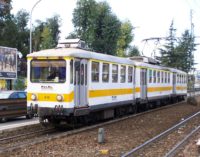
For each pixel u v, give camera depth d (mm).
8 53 35500
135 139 16516
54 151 13570
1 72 34750
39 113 18797
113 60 22828
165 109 33438
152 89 31609
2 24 74875
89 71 19859
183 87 45500
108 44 63688
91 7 63781
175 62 77062
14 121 22344
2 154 12922
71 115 18531
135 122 22969
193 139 16578
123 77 24609
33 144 14750
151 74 31297
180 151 13820
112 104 22812
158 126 21297
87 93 19766
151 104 33406
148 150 14016
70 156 12781
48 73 18750
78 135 17328
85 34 63250
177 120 24500
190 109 34062
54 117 19078
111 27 63531
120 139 16453
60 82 18453
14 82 42781
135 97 27188
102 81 21375
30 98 19062
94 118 21484
